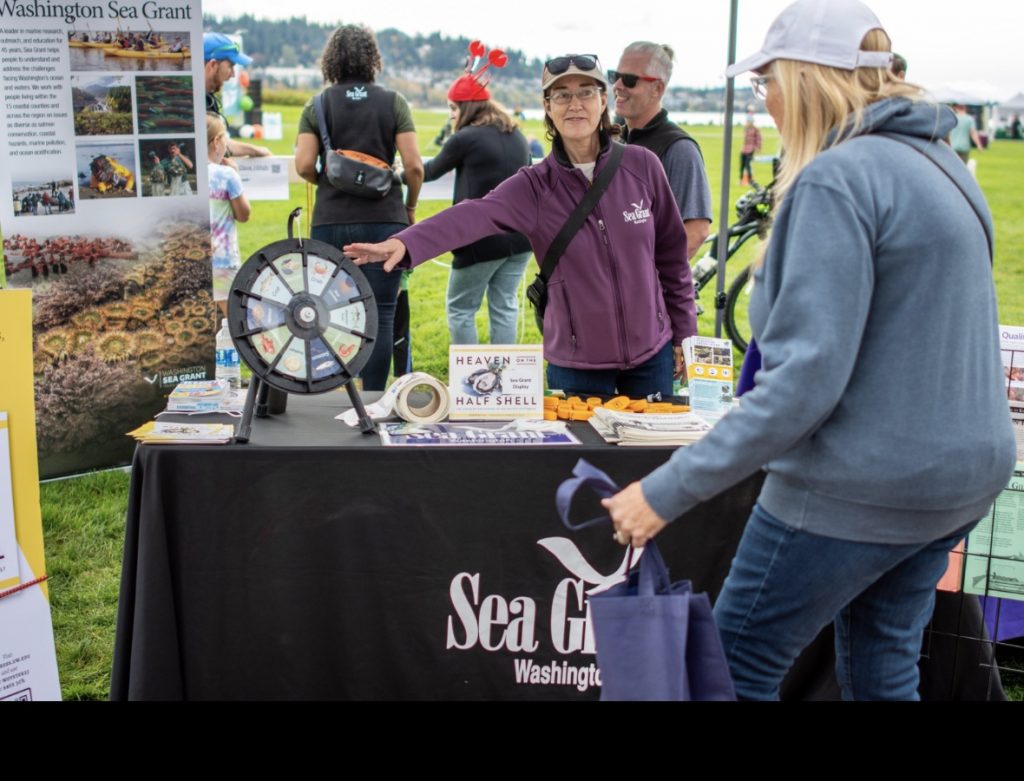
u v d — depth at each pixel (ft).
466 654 7.56
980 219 5.30
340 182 13.55
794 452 5.44
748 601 5.76
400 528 7.32
